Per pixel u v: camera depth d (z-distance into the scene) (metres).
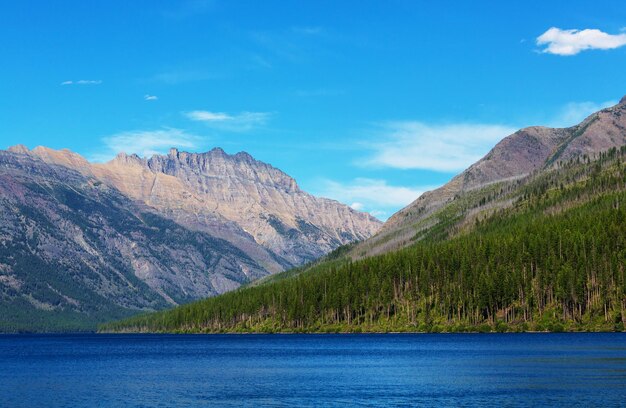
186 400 120.81
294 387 135.88
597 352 183.00
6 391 135.62
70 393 131.88
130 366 191.62
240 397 123.38
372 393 125.56
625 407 104.69
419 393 124.25
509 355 184.50
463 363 171.00
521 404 109.25
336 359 198.75
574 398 113.06
